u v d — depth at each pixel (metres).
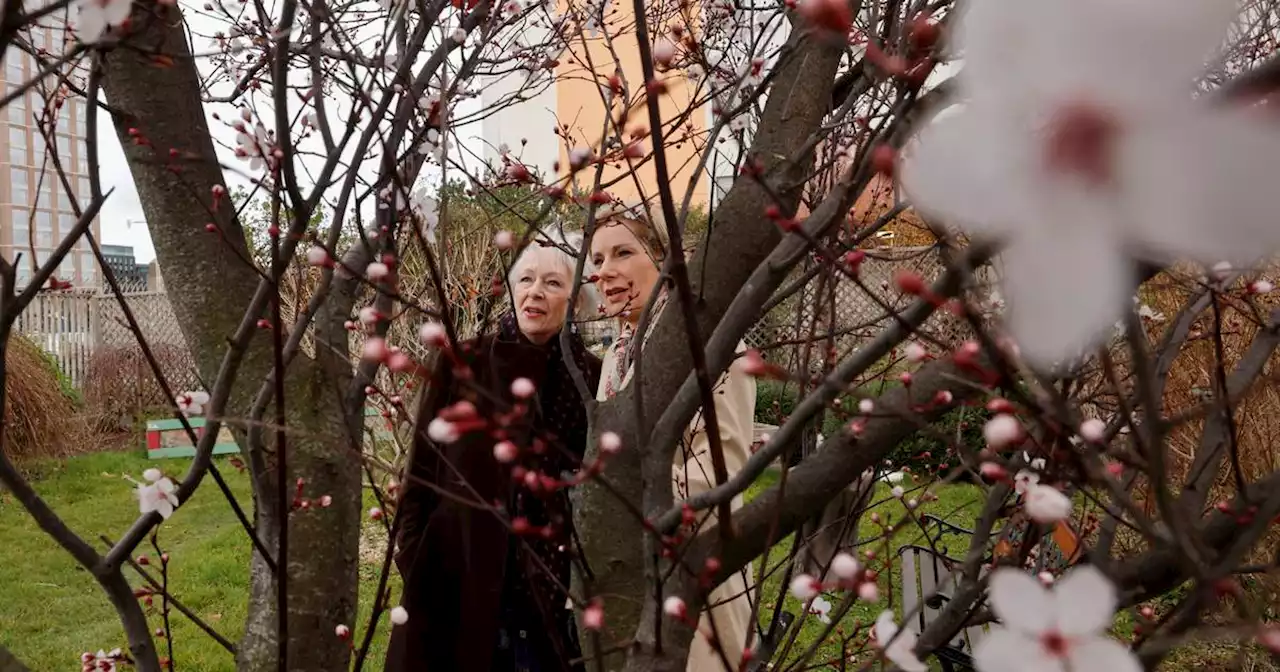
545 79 2.36
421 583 2.07
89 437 8.02
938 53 0.82
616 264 2.00
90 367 8.73
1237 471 0.94
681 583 1.06
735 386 1.75
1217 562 0.88
